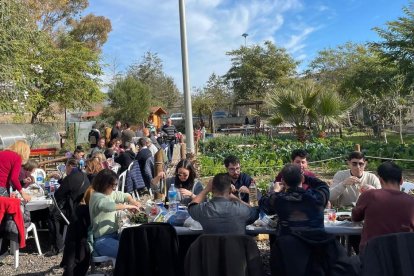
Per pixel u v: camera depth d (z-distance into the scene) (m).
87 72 22.30
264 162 12.91
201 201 4.35
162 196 6.80
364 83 23.59
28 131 18.95
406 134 23.56
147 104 34.84
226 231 3.55
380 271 2.80
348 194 5.14
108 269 5.30
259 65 42.47
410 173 11.50
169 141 17.09
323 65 40.81
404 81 21.67
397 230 3.45
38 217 6.87
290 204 3.46
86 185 5.97
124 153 9.83
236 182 5.32
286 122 16.83
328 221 4.26
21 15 14.16
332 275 3.01
